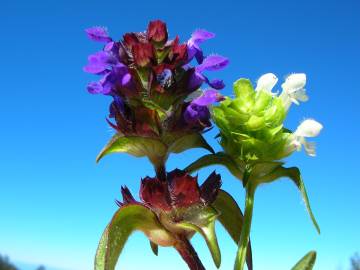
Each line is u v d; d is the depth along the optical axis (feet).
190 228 0.27
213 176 0.29
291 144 0.30
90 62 0.27
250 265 0.32
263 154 0.30
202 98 0.27
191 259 0.29
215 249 0.27
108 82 0.27
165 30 0.28
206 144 0.29
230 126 0.30
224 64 0.28
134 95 0.28
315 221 0.29
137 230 0.29
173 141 0.29
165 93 0.28
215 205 0.32
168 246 0.29
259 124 0.30
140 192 0.28
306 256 0.28
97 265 0.28
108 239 0.28
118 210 0.28
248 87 0.31
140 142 0.28
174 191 0.28
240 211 0.32
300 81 0.31
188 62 0.28
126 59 0.28
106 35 0.28
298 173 0.30
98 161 0.29
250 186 0.30
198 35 0.28
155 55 0.27
